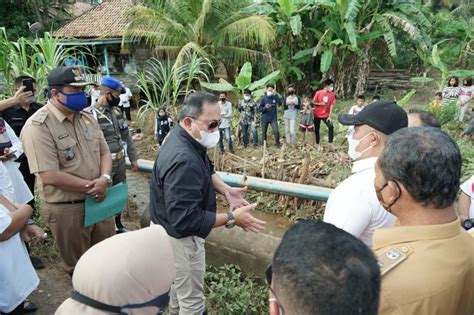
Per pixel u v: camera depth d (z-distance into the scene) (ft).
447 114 32.55
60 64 22.67
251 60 42.45
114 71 46.55
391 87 48.32
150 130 34.73
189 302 7.30
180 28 40.06
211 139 6.62
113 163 11.60
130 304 3.05
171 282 3.28
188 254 6.90
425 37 40.47
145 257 3.13
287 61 43.16
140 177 22.81
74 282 3.14
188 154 6.33
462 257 3.51
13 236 7.12
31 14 55.52
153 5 41.60
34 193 13.30
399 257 3.53
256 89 35.12
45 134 8.25
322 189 9.54
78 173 8.79
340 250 2.60
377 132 5.31
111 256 3.08
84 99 8.53
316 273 2.49
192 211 6.26
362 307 2.49
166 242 3.30
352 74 44.32
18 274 7.22
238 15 40.32
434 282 3.37
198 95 6.55
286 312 2.62
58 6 61.62
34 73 19.35
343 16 38.50
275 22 41.63
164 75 34.55
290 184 9.87
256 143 29.81
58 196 8.80
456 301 3.48
